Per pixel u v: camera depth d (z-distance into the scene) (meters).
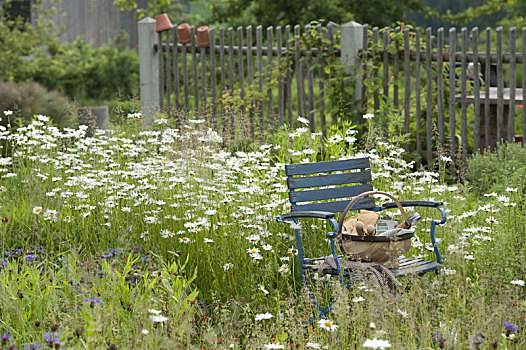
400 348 4.56
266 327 5.52
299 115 13.01
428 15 25.16
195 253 6.99
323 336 5.10
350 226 6.21
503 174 9.09
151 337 4.75
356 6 23.97
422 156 11.88
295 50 12.85
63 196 7.64
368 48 12.30
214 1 26.11
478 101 11.06
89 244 7.35
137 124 10.05
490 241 6.54
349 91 12.21
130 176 8.56
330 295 6.25
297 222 6.81
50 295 5.49
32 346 4.48
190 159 8.29
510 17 31.44
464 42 11.17
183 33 14.12
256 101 13.30
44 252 6.82
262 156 8.35
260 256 6.58
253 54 13.42
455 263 5.33
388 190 8.18
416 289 5.25
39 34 29.52
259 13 24.59
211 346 5.05
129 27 36.53
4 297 5.26
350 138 8.53
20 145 9.77
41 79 27.50
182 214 7.49
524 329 4.93
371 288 5.19
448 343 4.75
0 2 31.27
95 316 4.59
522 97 11.22
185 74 14.46
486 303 5.50
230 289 6.46
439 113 11.47
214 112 13.20
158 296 5.51
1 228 7.13
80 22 34.09
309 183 6.69
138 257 6.57
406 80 11.82
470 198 8.48
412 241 6.96
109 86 27.44
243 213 7.22
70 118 11.70
